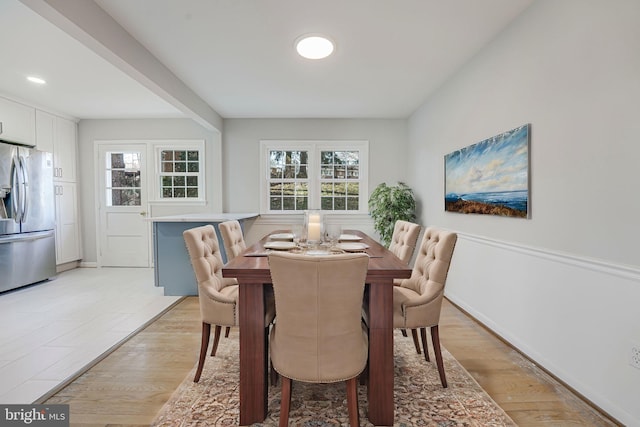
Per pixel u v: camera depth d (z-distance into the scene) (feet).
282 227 16.15
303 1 6.59
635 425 4.78
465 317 9.64
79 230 16.38
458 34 7.97
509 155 7.53
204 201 16.20
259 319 5.06
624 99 4.87
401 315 5.98
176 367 6.77
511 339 7.68
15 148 12.38
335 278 4.30
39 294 11.92
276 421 5.13
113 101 13.47
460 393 5.84
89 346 7.71
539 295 6.72
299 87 11.53
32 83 11.38
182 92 11.00
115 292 12.21
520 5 6.84
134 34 7.87
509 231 7.72
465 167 9.64
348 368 4.57
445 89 11.13
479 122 8.92
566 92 5.92
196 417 5.21
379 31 7.79
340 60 9.35
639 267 4.69
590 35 5.41
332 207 16.31
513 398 5.69
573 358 5.87
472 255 9.53
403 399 5.68
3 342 7.93
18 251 12.35
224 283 7.41
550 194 6.36
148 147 16.22
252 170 16.03
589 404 5.49
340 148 16.10
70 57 9.32
